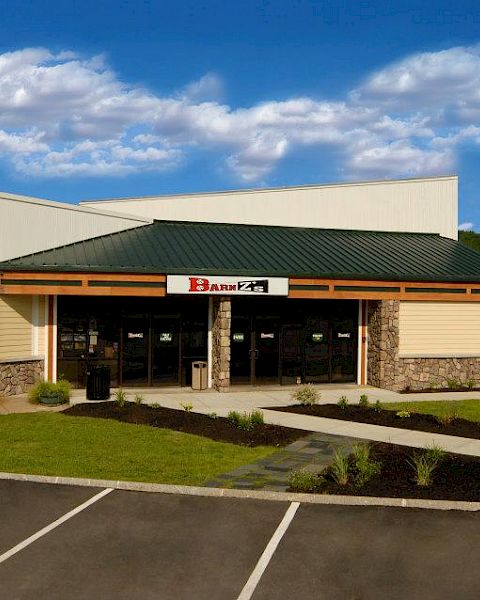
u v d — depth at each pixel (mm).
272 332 22078
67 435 13406
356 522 8594
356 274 21219
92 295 19672
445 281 22375
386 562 7371
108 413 15805
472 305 23234
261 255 22672
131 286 19328
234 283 19938
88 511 8930
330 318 22672
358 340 22875
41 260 19453
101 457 11586
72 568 7141
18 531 8180
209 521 8594
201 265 20578
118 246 21953
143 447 12438
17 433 13547
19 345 19219
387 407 17797
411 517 8789
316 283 20797
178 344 21219
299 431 14258
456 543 7918
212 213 27375
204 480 10312
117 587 6703
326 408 17219
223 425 14570
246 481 10305
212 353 21281
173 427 14414
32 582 6789
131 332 20797
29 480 10250
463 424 15250
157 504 9242
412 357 22141
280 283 20375
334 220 28797
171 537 8039
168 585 6766
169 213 26969
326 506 9227
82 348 20328
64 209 21500
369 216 29234
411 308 22391
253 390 20906
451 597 6574
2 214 18922
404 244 27469
